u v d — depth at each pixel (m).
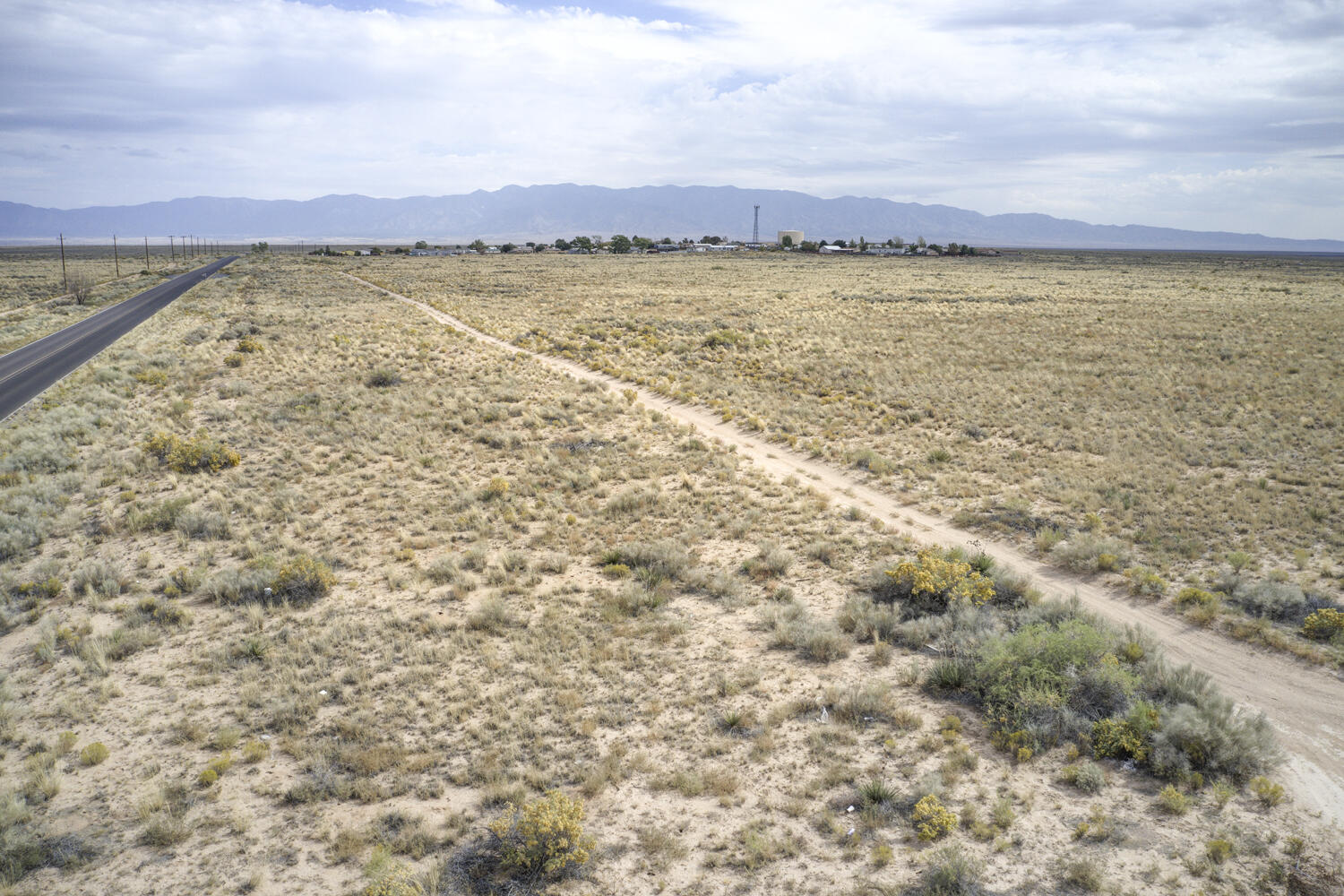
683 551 18.61
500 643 14.54
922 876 8.68
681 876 8.89
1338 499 20.56
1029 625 13.86
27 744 11.67
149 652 14.42
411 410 32.88
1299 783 10.19
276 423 30.81
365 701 12.66
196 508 21.73
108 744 11.70
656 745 11.47
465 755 11.30
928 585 15.67
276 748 11.55
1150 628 14.49
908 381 38.56
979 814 9.74
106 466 25.36
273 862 9.26
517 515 21.41
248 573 17.36
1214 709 11.14
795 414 32.94
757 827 9.67
